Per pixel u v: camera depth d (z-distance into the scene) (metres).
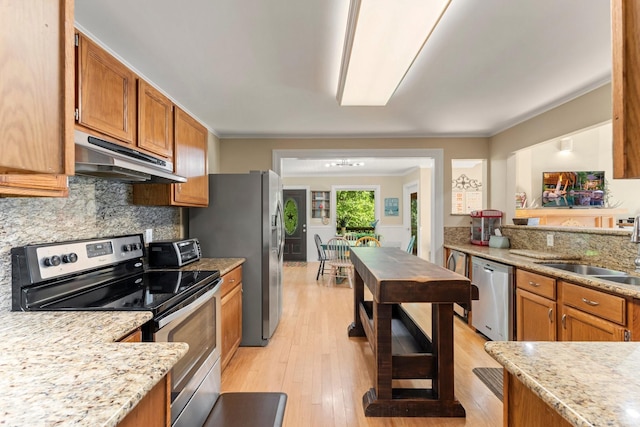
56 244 1.55
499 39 1.94
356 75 2.22
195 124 2.71
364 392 2.21
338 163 6.45
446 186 4.27
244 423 1.79
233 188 3.07
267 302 3.00
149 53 2.10
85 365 0.85
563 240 2.95
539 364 0.78
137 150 1.85
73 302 1.47
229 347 2.58
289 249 8.41
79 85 1.39
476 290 1.81
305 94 2.82
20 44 0.56
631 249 2.31
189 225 3.10
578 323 2.09
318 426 1.86
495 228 3.97
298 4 1.60
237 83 2.58
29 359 0.88
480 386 2.30
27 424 0.59
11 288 1.37
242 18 1.72
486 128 3.95
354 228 8.40
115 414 0.63
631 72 0.51
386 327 1.97
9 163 0.55
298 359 2.72
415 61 2.21
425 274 1.87
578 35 1.90
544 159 5.16
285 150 4.26
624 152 0.51
